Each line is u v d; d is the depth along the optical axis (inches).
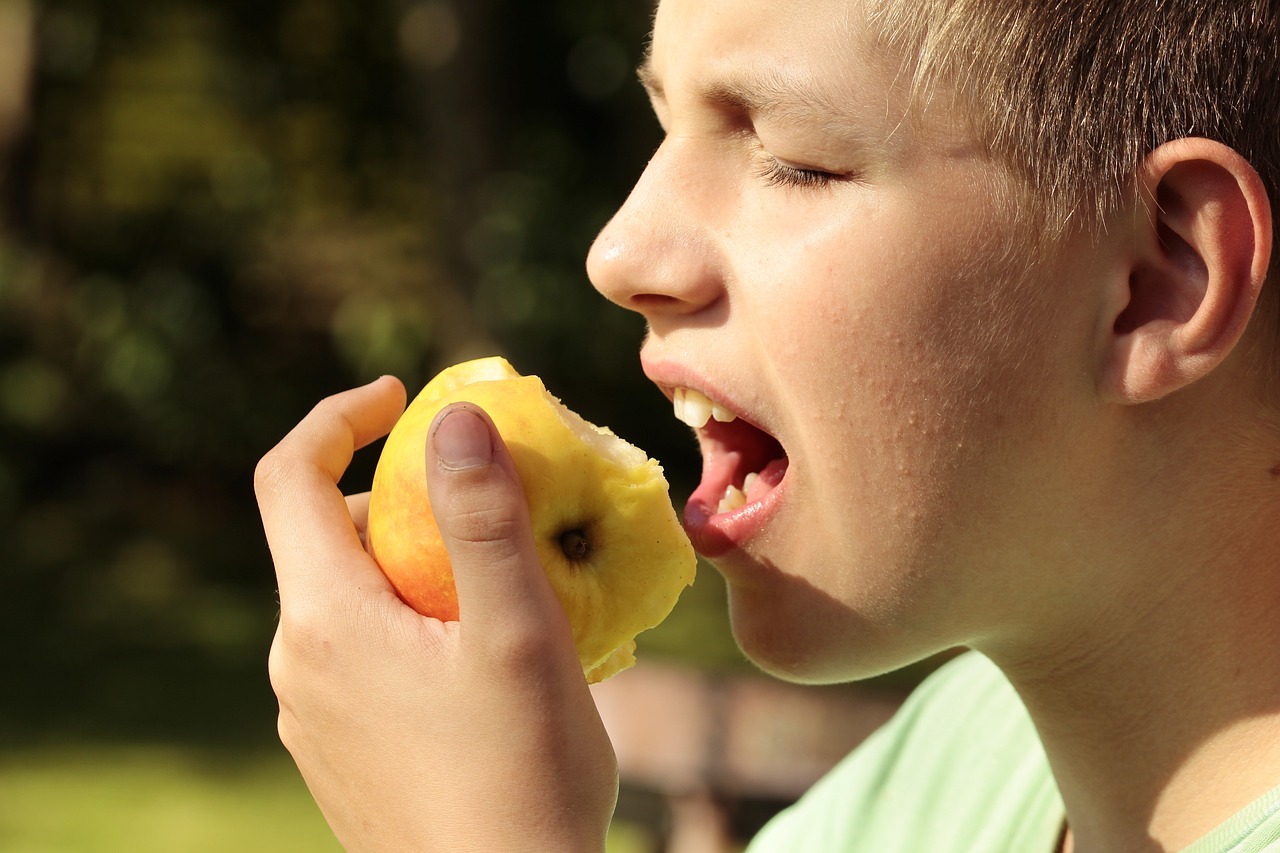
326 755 48.8
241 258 428.1
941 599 48.7
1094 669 50.7
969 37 44.6
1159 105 45.3
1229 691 48.9
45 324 402.3
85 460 385.7
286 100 456.4
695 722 109.7
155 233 421.1
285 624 49.8
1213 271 44.9
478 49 371.9
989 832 59.0
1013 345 46.0
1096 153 45.2
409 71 407.5
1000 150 45.1
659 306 50.6
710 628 294.0
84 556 340.5
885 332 46.2
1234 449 47.8
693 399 51.5
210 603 316.2
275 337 424.2
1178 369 45.5
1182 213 45.5
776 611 50.6
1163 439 47.5
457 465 45.1
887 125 45.4
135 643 289.6
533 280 373.1
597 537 49.4
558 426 49.0
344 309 429.4
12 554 338.3
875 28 45.1
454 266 375.6
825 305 46.6
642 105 416.2
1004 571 48.3
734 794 106.9
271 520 52.2
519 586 45.4
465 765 46.1
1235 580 48.5
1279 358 47.5
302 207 464.4
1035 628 50.3
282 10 450.3
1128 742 51.0
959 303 45.9
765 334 48.0
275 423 398.0
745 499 53.3
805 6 46.1
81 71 447.8
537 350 374.9
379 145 459.8
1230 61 45.6
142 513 369.1
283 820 208.7
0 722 246.4
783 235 47.7
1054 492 47.4
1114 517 47.9
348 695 47.9
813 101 45.9
